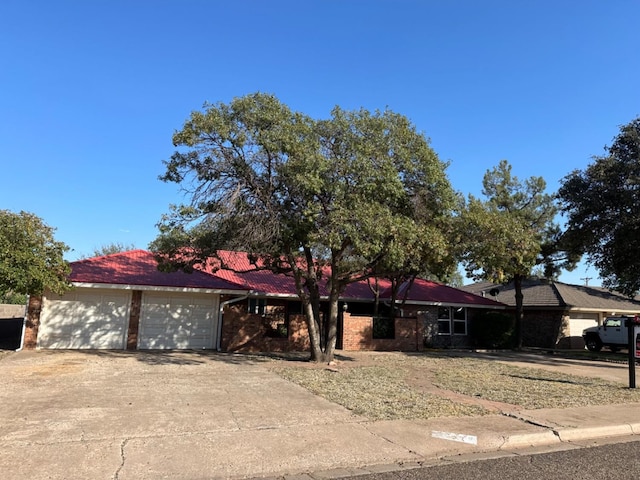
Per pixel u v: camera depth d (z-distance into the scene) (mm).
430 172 13727
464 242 14578
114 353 16594
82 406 8398
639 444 7484
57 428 6969
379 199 13344
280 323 21500
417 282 28359
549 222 23969
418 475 5762
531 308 28266
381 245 12547
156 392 9844
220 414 8148
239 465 5777
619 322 23656
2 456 5738
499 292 32188
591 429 7953
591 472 5988
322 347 19609
